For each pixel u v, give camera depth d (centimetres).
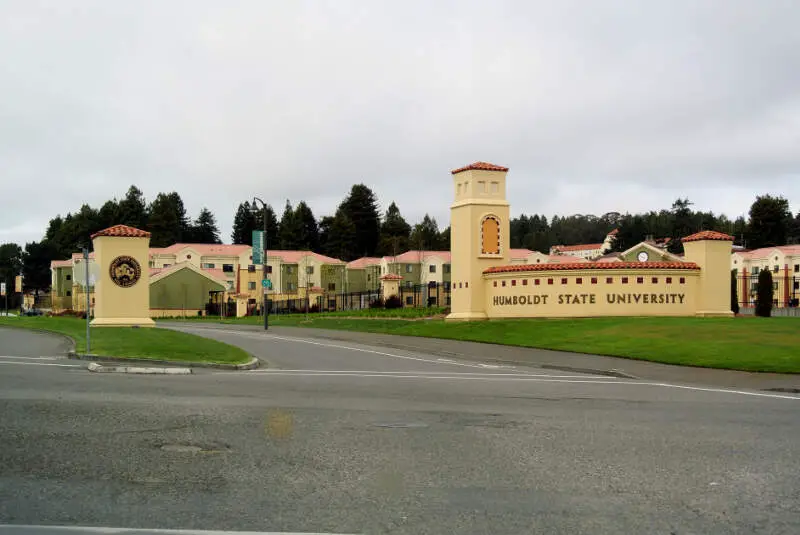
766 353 2223
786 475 841
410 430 1103
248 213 15300
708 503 730
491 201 3841
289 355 2659
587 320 3328
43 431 1052
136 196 14575
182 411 1248
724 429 1133
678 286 3488
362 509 699
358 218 14238
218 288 8700
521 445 999
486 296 3800
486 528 648
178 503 713
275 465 867
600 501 733
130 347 2391
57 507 698
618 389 1688
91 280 2328
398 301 5875
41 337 3038
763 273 3794
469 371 2139
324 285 11075
